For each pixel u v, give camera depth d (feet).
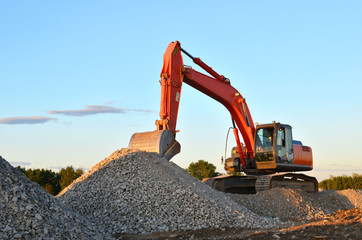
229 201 38.60
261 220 35.50
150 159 38.78
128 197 33.06
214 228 30.91
